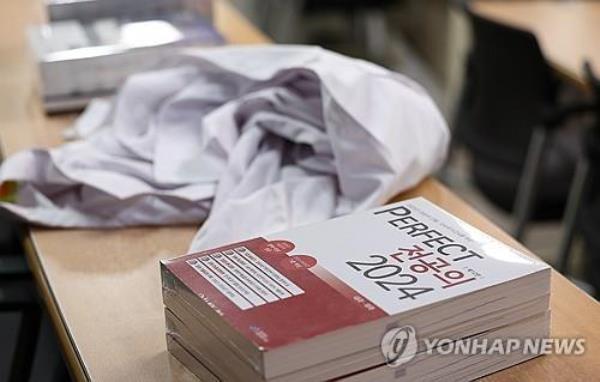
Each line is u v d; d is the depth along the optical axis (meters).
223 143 1.43
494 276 0.96
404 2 4.86
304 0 4.55
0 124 1.76
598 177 2.27
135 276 1.24
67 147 1.53
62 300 1.18
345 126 1.33
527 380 0.99
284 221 1.29
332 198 1.35
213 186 1.40
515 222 2.70
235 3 4.79
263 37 2.19
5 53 2.15
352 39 5.10
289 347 0.86
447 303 0.92
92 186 1.38
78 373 1.04
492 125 2.67
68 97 1.81
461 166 3.51
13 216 1.38
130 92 1.60
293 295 0.93
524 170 2.61
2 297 1.52
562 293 1.13
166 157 1.47
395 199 1.39
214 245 1.24
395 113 1.37
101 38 1.91
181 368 1.02
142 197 1.37
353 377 0.90
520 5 3.10
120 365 1.04
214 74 1.60
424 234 1.05
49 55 1.81
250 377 0.88
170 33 1.95
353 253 1.01
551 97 2.52
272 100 1.44
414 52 4.91
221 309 0.91
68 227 1.37
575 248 3.02
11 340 1.44
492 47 2.55
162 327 1.11
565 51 2.62
